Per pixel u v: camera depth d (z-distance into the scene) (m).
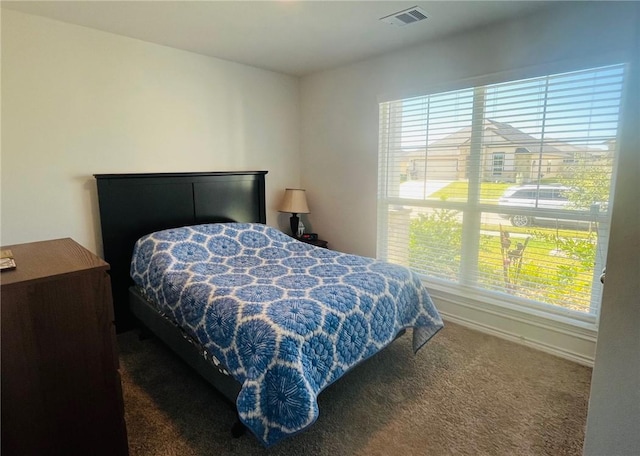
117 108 2.70
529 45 2.35
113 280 2.74
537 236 2.49
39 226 2.45
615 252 0.93
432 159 2.99
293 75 3.78
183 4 2.16
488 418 1.83
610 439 0.98
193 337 1.98
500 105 2.55
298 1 2.12
